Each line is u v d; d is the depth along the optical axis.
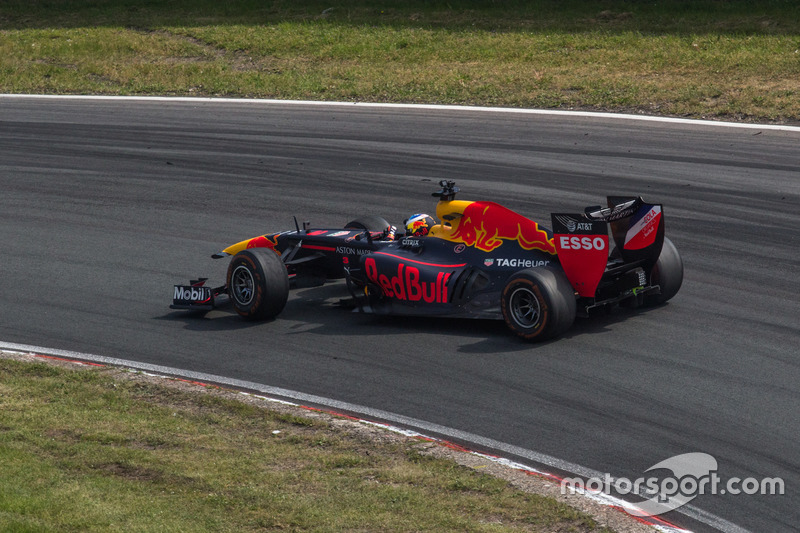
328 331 35.88
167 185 62.19
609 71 88.50
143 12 131.38
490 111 78.81
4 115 85.38
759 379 28.86
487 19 114.25
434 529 19.86
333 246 39.00
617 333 33.47
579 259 32.06
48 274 45.25
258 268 36.47
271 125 78.00
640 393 28.08
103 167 67.38
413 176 61.75
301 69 100.44
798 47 89.00
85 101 90.44
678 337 32.91
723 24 102.31
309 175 63.09
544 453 24.42
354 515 20.58
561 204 54.06
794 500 21.53
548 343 32.72
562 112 76.94
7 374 31.30
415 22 115.69
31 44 114.88
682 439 24.94
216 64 104.31
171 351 34.25
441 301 35.03
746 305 36.47
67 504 21.00
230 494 21.70
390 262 36.19
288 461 23.73
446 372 30.62
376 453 24.25
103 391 29.41
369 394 29.17
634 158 63.19
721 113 73.19
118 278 44.28
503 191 57.16
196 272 44.88
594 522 20.19
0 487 21.91
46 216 56.25
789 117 70.50
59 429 26.08
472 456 23.98
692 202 52.94
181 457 23.97
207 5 132.62
